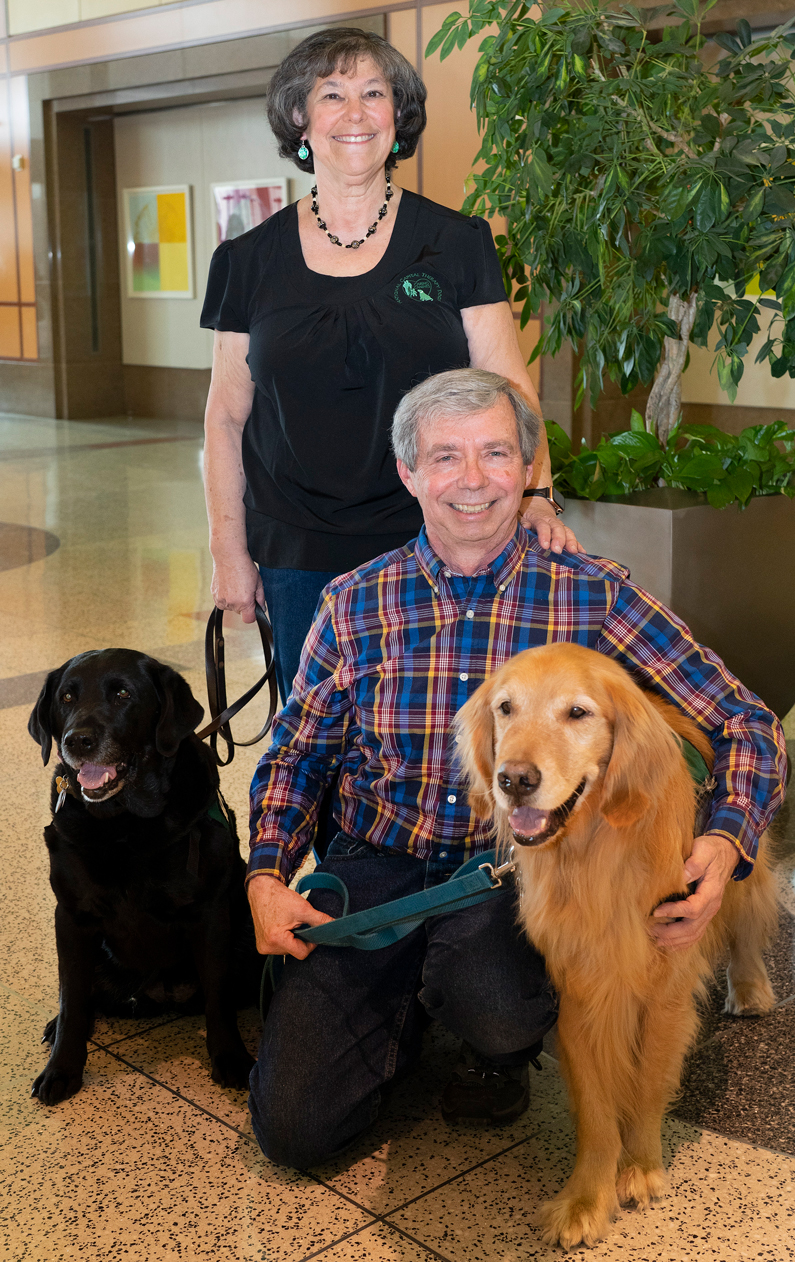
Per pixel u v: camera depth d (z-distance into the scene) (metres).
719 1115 2.07
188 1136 2.05
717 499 3.17
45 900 2.93
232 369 2.45
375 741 2.01
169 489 9.05
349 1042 1.91
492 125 3.44
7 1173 1.95
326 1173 1.93
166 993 2.43
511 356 2.38
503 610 1.97
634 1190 1.83
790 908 2.84
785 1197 1.84
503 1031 1.88
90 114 12.95
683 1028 1.85
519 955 1.90
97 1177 1.94
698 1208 1.82
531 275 3.62
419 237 2.32
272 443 2.37
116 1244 1.77
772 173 2.93
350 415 2.29
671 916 1.74
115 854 2.14
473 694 1.83
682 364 3.77
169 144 12.74
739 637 3.30
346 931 1.89
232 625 5.34
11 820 3.38
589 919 1.74
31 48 12.76
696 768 1.93
